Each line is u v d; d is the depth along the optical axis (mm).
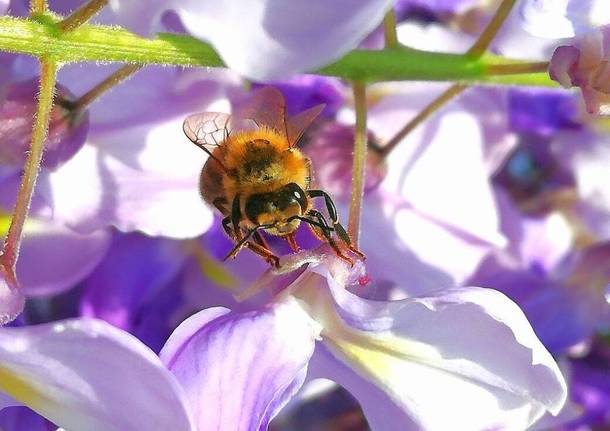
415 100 163
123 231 155
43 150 141
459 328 136
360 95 143
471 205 163
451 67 144
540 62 142
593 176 169
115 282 158
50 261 155
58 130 145
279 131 145
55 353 126
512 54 156
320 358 142
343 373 142
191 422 127
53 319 157
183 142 154
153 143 153
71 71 151
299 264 139
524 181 171
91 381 128
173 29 137
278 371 136
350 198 153
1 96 143
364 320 138
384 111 163
